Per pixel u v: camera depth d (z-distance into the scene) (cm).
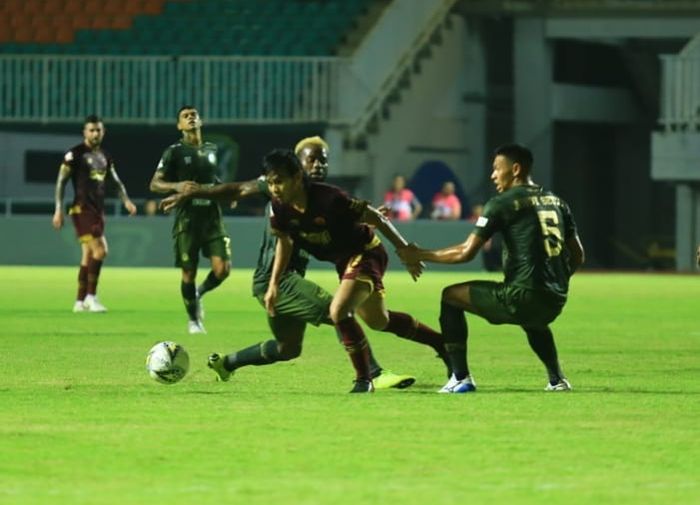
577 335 4291
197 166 4134
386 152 9162
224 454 2003
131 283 7050
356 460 1962
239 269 8888
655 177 8712
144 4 9806
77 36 9725
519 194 2623
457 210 9012
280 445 2080
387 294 6506
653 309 5559
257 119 8856
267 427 2245
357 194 9050
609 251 10388
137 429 2220
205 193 2853
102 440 2116
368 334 4278
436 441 2122
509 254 2633
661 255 10056
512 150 2647
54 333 4169
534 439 2142
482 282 2688
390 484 1791
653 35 9331
